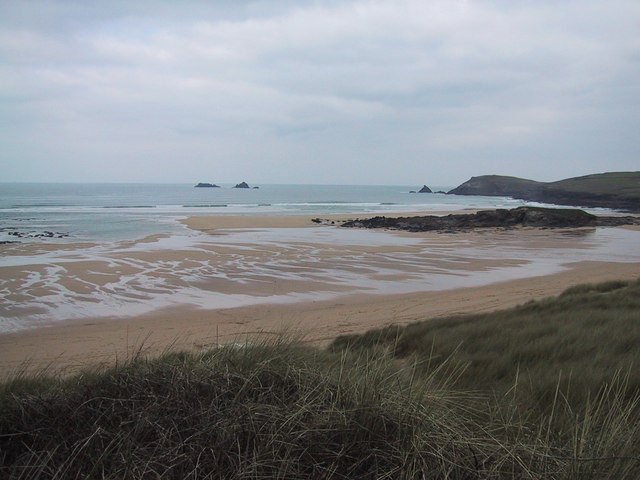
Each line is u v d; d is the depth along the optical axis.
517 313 11.51
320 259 23.31
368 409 3.05
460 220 46.19
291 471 2.58
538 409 4.20
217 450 2.67
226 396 3.29
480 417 3.74
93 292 15.64
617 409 3.67
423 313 13.43
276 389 3.46
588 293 14.11
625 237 36.44
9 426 3.08
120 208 63.72
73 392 3.46
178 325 12.02
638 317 9.21
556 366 5.91
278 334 6.07
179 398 3.20
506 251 27.70
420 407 3.23
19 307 13.64
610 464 2.68
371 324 12.07
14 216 48.44
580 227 44.78
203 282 17.56
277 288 16.84
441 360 6.86
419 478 2.60
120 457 2.65
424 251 26.98
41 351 9.75
